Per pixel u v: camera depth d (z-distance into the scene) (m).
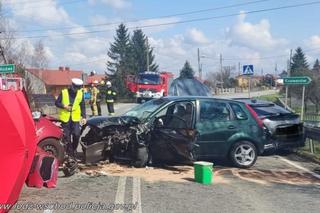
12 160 6.22
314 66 66.38
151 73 46.12
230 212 7.62
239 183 10.02
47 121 11.09
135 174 10.43
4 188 6.13
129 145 11.23
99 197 8.20
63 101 11.86
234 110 12.17
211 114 11.95
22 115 6.56
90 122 11.44
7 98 6.38
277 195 8.97
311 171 11.88
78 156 12.29
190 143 11.05
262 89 122.81
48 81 93.88
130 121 11.40
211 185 9.67
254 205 8.12
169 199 8.30
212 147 11.80
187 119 11.73
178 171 10.98
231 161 11.99
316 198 8.81
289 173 11.55
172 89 24.39
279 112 14.52
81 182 9.38
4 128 6.19
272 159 13.83
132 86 47.94
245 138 12.00
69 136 11.88
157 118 11.41
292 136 14.34
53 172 8.80
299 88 38.75
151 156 11.29
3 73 25.84
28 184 8.70
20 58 46.62
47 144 10.80
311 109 37.97
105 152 11.30
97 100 29.05
